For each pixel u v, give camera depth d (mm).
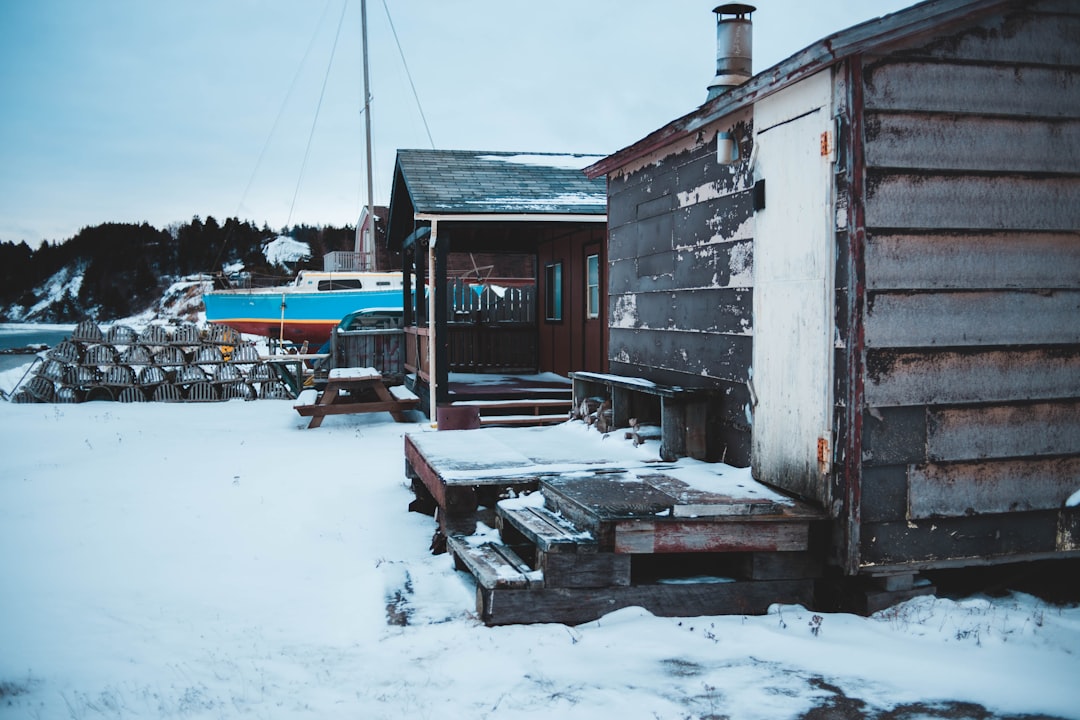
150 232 106438
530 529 4711
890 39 4352
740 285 5738
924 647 4051
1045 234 4750
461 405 11438
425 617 4668
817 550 4684
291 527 6707
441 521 5891
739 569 4723
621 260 8164
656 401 7402
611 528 4457
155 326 16359
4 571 5715
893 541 4551
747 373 5656
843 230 4465
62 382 15664
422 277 13406
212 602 5129
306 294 25375
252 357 16688
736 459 5852
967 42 4562
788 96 4953
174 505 7484
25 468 9258
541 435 7711
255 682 3924
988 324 4652
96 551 6156
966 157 4594
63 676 4062
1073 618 4441
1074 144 4793
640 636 4199
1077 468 4848
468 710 3484
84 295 105750
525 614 4434
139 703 3727
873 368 4477
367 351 16719
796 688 3627
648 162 7422
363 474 8703
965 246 4605
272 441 11078
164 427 12391
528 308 15711
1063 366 4801
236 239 99688
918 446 4566
